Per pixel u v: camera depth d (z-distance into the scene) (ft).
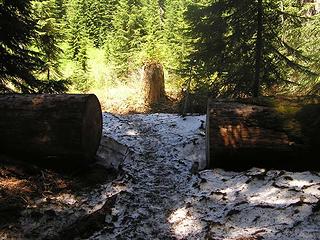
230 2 36.01
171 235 18.54
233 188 22.16
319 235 16.39
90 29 102.83
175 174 25.93
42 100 24.23
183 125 35.27
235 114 24.45
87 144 24.54
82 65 87.20
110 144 29.30
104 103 67.92
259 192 21.09
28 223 18.80
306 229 16.96
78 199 21.93
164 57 81.46
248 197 20.77
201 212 20.25
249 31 35.60
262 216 18.66
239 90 37.58
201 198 21.29
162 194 22.99
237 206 19.98
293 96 26.13
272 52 36.29
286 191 20.49
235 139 23.89
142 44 86.94
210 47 39.27
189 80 49.42
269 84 37.96
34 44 38.60
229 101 26.02
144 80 65.98
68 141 23.59
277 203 19.62
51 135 23.66
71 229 18.49
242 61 38.55
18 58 30.71
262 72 38.14
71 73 83.61
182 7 94.58
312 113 23.39
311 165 23.45
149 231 19.04
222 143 24.09
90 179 23.99
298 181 21.57
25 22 31.73
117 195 22.24
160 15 97.66
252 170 23.63
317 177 21.80
